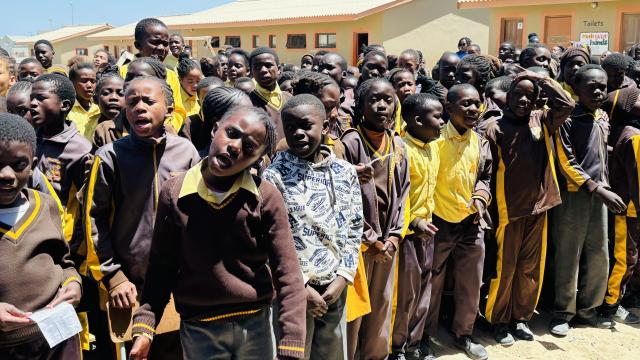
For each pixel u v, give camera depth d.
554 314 4.90
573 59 5.46
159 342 3.23
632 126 5.06
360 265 3.47
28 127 2.58
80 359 2.88
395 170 3.75
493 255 4.62
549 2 16.36
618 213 5.02
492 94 5.12
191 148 3.28
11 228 2.58
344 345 3.22
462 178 4.18
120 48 32.72
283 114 3.03
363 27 21.62
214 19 26.00
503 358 4.38
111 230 3.11
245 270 2.42
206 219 2.38
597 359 4.41
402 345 4.11
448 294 4.68
